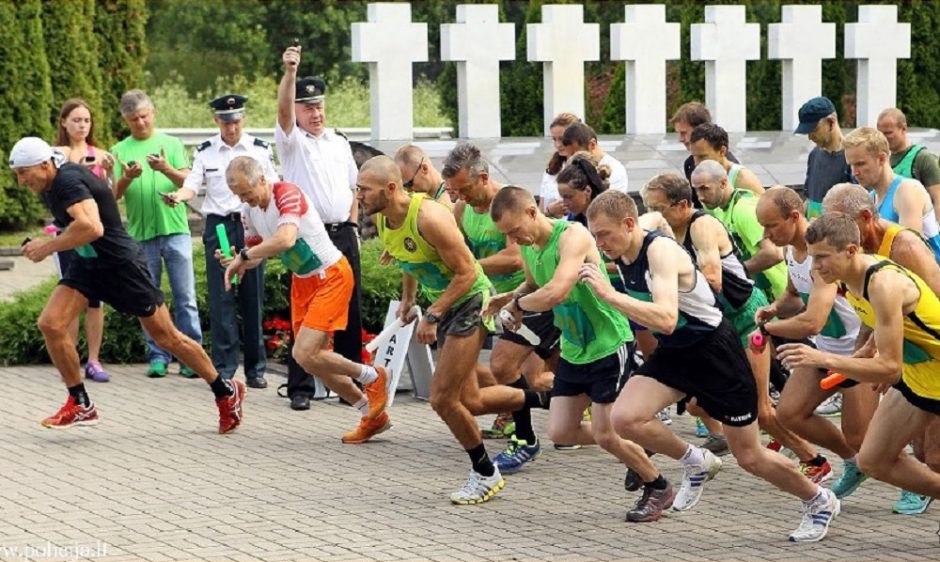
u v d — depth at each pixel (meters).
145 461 14.59
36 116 32.06
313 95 17.00
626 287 11.64
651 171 21.31
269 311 20.62
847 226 10.65
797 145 23.08
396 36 21.80
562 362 12.72
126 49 35.47
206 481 13.75
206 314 20.42
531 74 32.59
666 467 14.10
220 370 18.44
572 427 12.79
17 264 29.86
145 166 18.64
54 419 15.96
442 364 12.76
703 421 14.36
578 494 13.22
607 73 42.88
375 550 11.38
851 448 12.52
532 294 11.88
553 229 12.16
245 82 51.38
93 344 18.64
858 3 32.50
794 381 12.50
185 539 11.70
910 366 10.94
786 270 14.52
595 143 16.02
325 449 15.12
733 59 23.80
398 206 12.88
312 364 15.11
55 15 33.06
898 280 10.59
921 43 30.47
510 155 21.23
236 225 18.14
